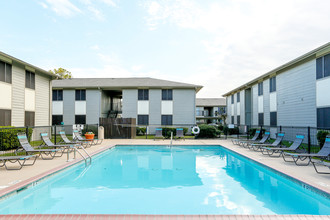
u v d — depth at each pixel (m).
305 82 13.38
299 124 13.99
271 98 17.75
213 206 4.26
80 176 6.48
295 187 5.34
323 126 11.82
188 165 8.01
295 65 14.43
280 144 9.83
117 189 5.30
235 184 5.71
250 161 8.28
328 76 11.45
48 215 3.28
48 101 16.73
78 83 22.81
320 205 4.34
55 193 4.99
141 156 9.91
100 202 4.44
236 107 26.53
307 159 7.89
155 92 22.08
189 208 4.16
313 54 12.31
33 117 14.83
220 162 8.57
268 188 5.38
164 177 6.39
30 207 4.18
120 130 16.48
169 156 9.91
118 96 28.97
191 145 12.60
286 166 6.72
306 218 3.28
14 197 4.44
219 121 38.28
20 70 13.44
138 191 5.14
